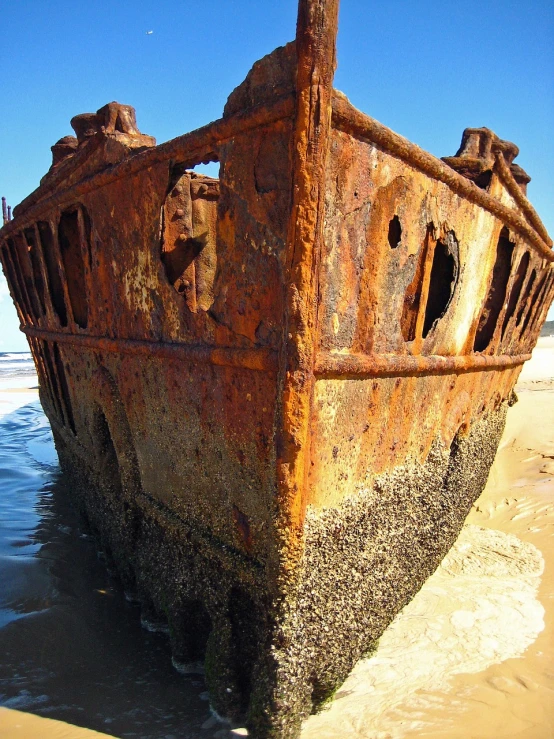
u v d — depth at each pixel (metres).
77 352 4.64
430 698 3.32
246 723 2.91
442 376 3.83
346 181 2.49
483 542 5.57
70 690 3.34
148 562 3.78
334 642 3.00
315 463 2.67
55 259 5.14
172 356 3.16
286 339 2.40
